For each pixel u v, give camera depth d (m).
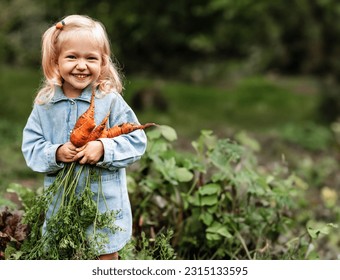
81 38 4.08
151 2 16.70
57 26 4.13
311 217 7.09
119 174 4.27
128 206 4.31
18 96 18.67
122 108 4.33
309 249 5.46
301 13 19.66
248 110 19.88
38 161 4.18
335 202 8.42
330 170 11.31
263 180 5.35
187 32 19.25
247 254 5.11
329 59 17.41
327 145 14.48
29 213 4.23
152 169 5.62
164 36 19.95
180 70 24.14
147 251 4.62
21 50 23.69
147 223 5.30
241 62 24.80
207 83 23.89
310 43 22.27
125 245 4.48
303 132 14.84
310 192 9.66
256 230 5.40
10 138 11.55
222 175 5.28
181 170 5.22
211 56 24.73
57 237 4.11
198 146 5.56
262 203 5.62
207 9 17.36
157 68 23.88
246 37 22.70
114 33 16.88
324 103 17.53
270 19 20.08
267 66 24.61
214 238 5.08
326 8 17.03
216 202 5.17
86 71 4.12
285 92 21.44
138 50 22.56
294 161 12.26
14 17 23.28
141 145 4.26
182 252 5.42
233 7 16.44
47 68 4.21
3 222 4.59
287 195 5.42
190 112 19.16
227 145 5.43
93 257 4.12
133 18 16.14
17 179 8.29
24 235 4.50
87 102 4.23
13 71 21.94
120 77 4.82
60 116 4.22
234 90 22.25
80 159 4.09
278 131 15.79
